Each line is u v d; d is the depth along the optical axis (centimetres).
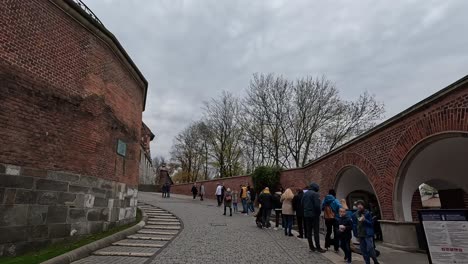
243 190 2112
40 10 934
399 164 1100
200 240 1080
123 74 1345
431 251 575
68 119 991
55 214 908
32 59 894
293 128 3888
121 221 1258
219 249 941
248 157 4416
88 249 865
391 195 1143
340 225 827
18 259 744
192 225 1438
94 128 1099
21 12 877
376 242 1237
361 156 1370
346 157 1528
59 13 995
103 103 1160
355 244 1080
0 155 782
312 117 3791
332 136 3684
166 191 3272
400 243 1074
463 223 555
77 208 988
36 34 914
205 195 3691
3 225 767
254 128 4072
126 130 1355
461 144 986
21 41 868
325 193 1812
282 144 3897
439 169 1155
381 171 1210
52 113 937
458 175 1225
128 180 1355
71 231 954
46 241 869
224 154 4809
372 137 1285
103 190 1126
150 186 4506
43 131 902
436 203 2367
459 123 841
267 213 1435
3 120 798
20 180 821
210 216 1817
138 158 1509
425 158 1067
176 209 2070
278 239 1141
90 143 1073
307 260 827
